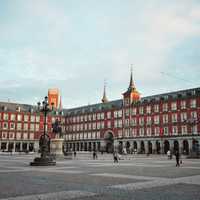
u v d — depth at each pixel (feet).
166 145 304.71
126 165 109.09
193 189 47.44
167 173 75.15
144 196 40.65
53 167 95.40
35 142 407.85
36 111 415.23
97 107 403.34
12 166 98.37
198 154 211.20
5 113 390.01
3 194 41.63
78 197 39.58
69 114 442.91
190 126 280.92
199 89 288.30
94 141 390.01
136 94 354.13
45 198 38.75
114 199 38.27
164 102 309.42
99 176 66.18
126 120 347.56
